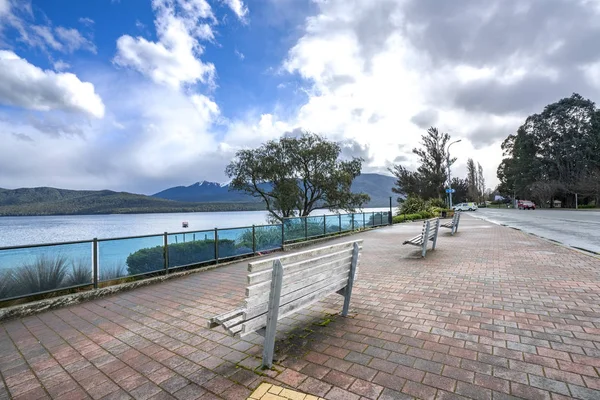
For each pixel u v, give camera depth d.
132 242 6.40
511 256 7.97
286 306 2.95
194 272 7.34
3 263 4.84
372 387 2.43
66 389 2.61
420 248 10.04
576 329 3.39
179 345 3.39
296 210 23.03
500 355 2.87
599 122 53.50
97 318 4.40
